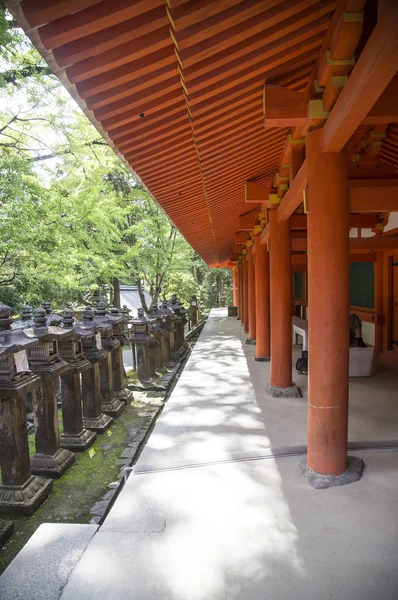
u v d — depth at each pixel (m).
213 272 31.30
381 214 5.88
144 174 3.75
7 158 7.20
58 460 4.10
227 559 2.01
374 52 1.54
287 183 4.30
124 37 1.82
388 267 6.15
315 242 2.55
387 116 2.09
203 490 2.63
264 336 6.94
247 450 3.18
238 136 3.35
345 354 2.61
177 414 4.14
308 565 1.95
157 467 2.96
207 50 1.94
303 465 2.86
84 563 2.02
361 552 2.02
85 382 5.18
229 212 6.91
